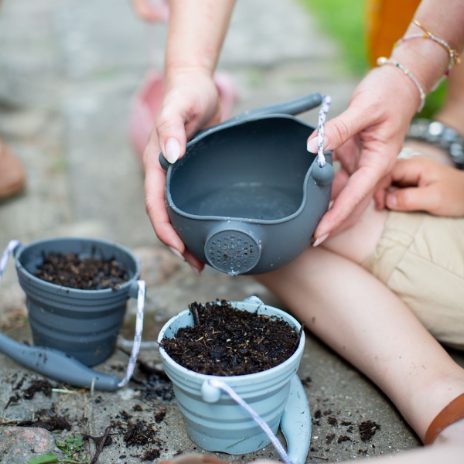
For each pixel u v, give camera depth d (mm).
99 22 3953
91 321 1281
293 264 1346
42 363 1292
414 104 1316
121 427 1189
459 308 1266
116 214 2012
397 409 1227
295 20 3781
